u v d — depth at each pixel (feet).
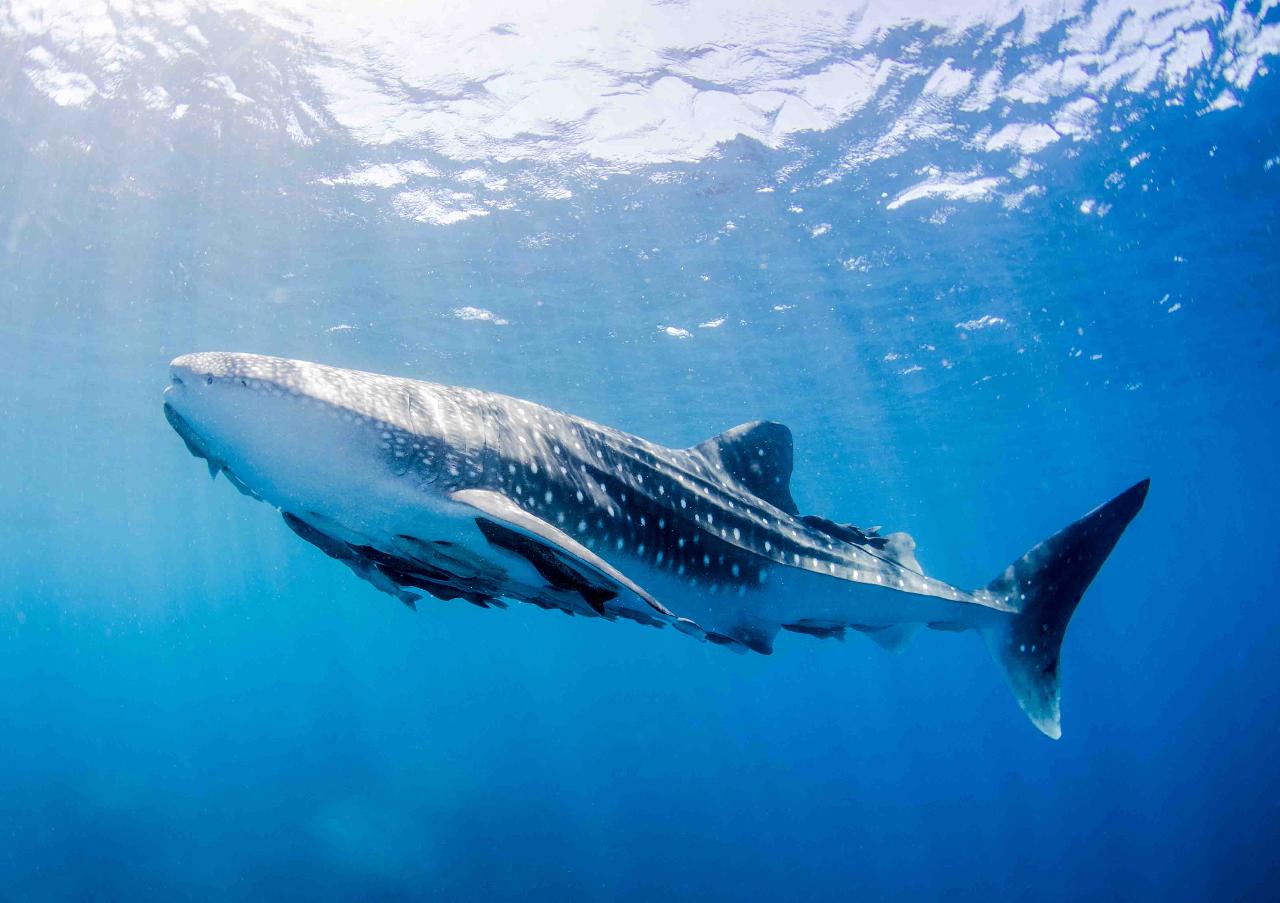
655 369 67.56
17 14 29.35
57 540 146.61
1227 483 165.07
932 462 112.57
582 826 89.15
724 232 45.68
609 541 14.64
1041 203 45.37
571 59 32.42
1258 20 32.65
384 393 11.25
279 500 11.09
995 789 118.73
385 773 98.89
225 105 34.14
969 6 31.09
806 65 33.40
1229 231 52.24
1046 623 21.29
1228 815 88.84
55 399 73.20
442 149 37.58
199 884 70.49
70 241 45.14
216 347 61.31
